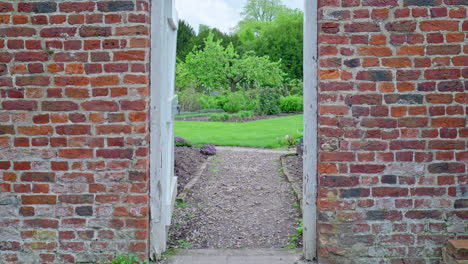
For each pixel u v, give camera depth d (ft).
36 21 9.27
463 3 9.12
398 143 9.37
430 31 9.18
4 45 9.30
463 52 9.18
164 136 10.26
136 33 9.28
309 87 9.75
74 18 9.26
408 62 9.24
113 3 9.23
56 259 9.71
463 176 9.37
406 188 9.45
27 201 9.60
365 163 9.44
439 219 9.48
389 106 9.32
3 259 9.71
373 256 9.59
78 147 9.50
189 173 19.74
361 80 9.30
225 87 64.49
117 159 9.51
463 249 8.77
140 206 9.59
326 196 9.53
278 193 16.46
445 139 9.33
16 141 9.48
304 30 9.75
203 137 31.89
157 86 9.75
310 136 9.84
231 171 20.62
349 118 9.37
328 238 9.60
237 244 11.53
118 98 9.40
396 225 9.53
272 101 51.19
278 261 10.01
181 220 13.48
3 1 9.24
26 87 9.39
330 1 9.23
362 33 9.24
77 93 9.39
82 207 9.61
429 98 9.28
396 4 9.16
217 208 14.76
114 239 9.67
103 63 9.34
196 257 10.27
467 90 9.23
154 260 10.01
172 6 11.52
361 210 9.53
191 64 62.59
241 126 38.83
